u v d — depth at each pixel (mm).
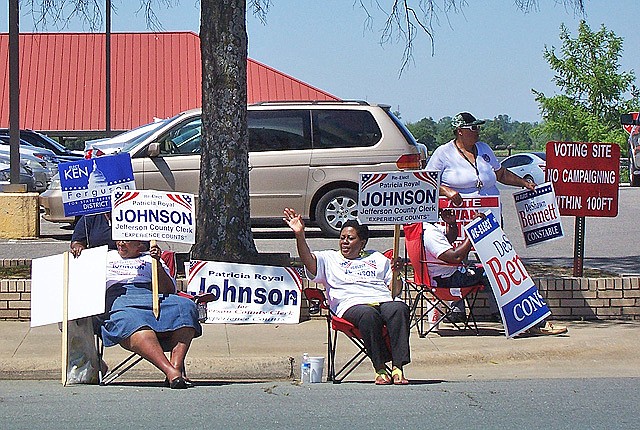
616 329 9602
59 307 7430
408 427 6066
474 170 9344
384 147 14453
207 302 8023
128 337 7301
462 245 8992
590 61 37312
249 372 8188
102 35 39656
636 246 14695
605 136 36750
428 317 9633
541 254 13797
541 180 24297
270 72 38781
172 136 14336
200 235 10469
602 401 6855
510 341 9062
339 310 7641
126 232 7586
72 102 37906
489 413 6457
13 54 15469
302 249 7719
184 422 6180
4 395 7090
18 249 13984
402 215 8117
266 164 14359
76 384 7547
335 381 7734
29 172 21969
